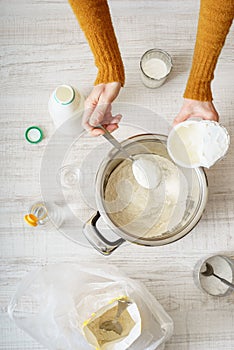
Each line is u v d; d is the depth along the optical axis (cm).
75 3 107
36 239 125
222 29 107
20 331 123
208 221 126
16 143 129
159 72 131
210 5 103
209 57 112
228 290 121
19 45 133
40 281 120
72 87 121
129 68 132
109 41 115
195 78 116
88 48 133
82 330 111
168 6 134
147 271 125
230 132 129
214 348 123
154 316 116
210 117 118
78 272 120
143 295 117
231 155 128
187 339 123
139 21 134
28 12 134
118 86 118
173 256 125
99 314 112
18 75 132
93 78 132
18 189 127
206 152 111
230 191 127
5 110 131
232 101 131
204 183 113
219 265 123
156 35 134
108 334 114
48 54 133
